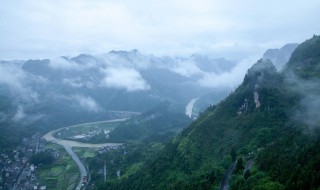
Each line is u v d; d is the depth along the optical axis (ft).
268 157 586.45
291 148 601.62
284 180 504.43
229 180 646.33
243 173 632.79
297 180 478.18
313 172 475.31
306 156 535.19
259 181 528.22
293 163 525.75
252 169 591.37
